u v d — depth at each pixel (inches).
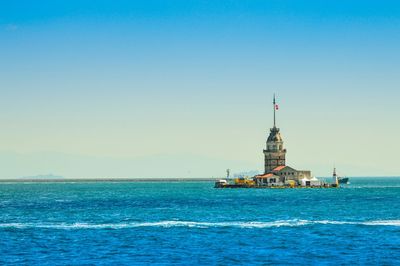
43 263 5393.7
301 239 6737.2
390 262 5438.0
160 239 6747.1
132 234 7160.4
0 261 5487.2
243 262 5457.7
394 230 7495.1
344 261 5487.2
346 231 7411.4
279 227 7849.4
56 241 6594.5
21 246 6264.8
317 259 5585.6
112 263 5403.5
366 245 6309.1
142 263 5403.5
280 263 5413.4
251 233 7253.9
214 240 6673.2
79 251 5974.4
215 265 5329.7
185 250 6033.5
